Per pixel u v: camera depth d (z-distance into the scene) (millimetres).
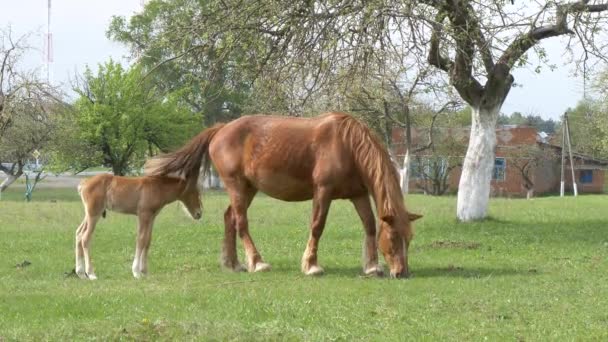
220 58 17984
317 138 12312
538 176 62844
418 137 54656
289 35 16891
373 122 38500
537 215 23000
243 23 17297
